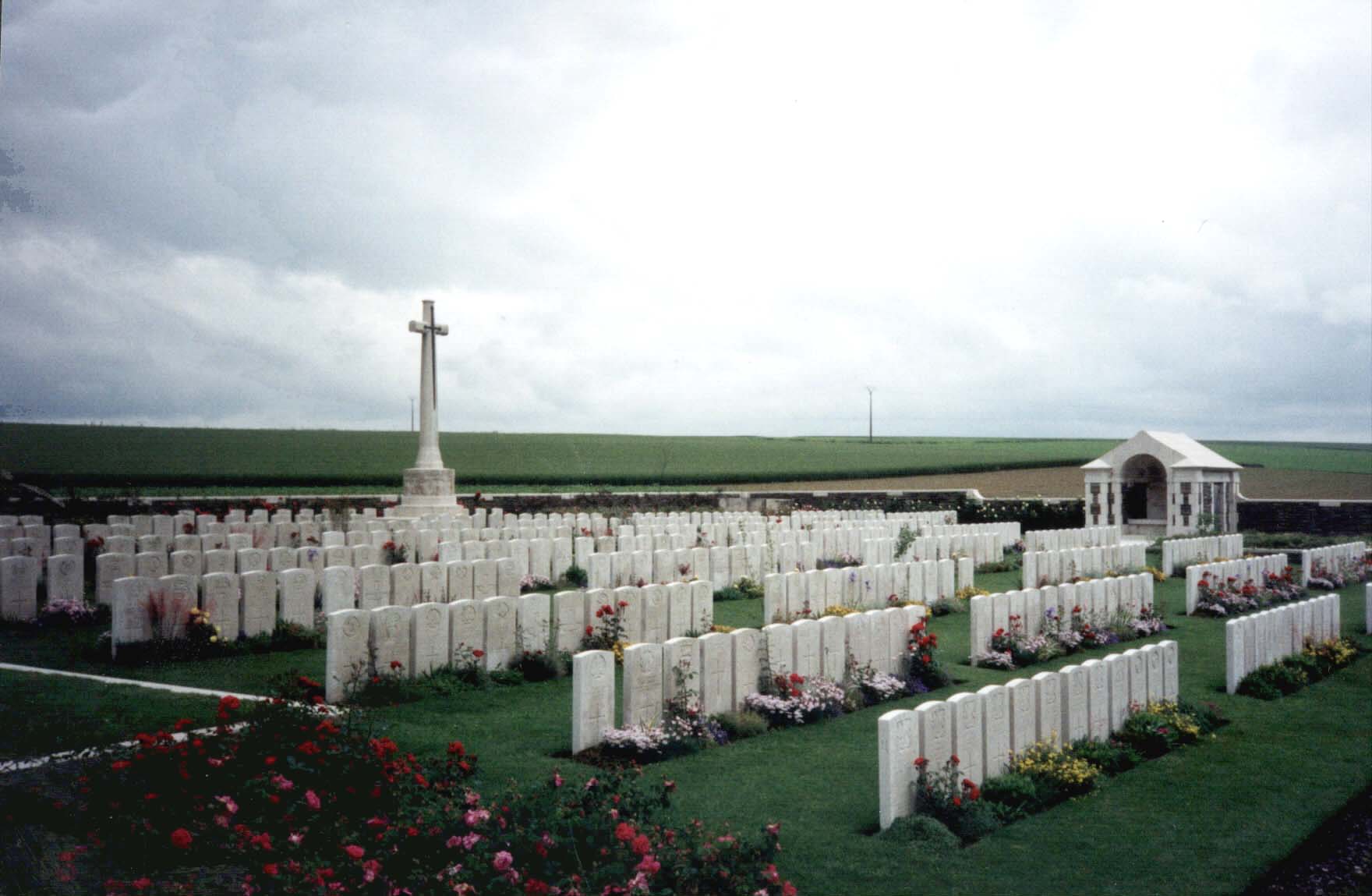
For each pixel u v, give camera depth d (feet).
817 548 88.43
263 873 21.33
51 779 27.35
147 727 33.68
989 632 54.95
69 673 44.04
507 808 24.25
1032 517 140.67
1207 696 48.47
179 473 164.55
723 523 108.47
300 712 28.68
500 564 64.85
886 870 26.96
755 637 42.57
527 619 49.98
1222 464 123.54
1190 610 72.33
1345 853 29.94
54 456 184.75
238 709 34.35
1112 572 88.07
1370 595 65.98
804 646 44.27
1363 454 343.67
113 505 101.40
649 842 22.33
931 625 66.44
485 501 130.52
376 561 71.20
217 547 73.26
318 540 83.25
